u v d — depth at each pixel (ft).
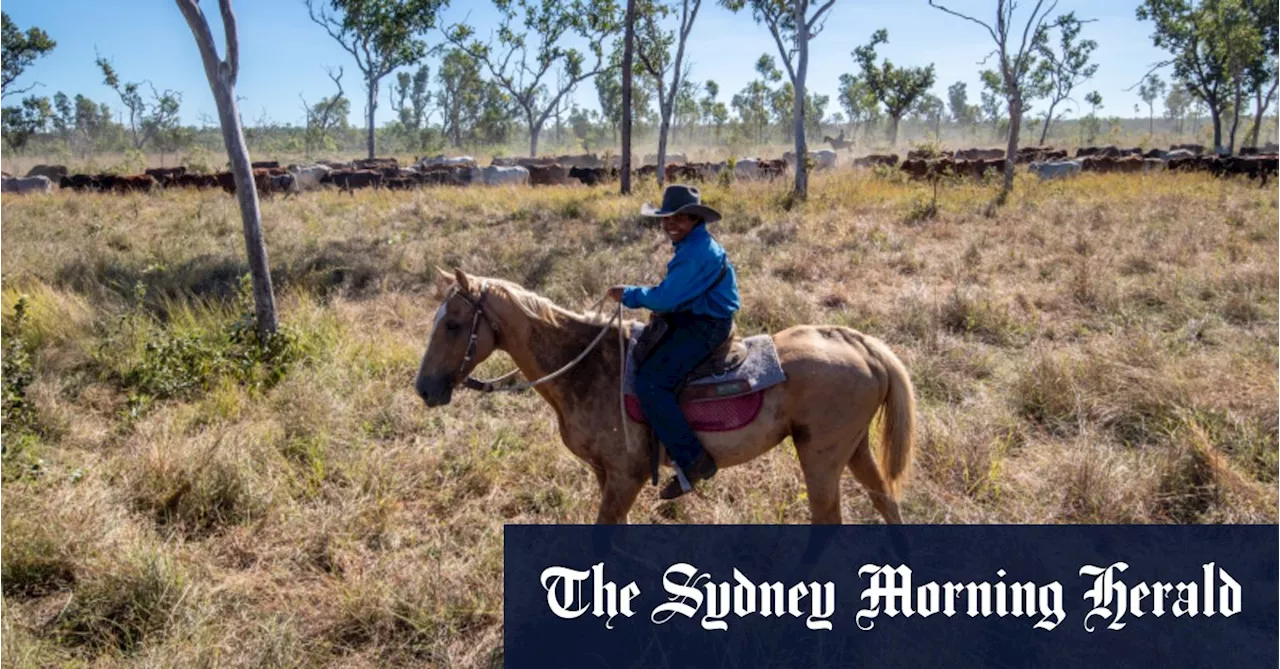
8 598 14.07
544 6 139.13
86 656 13.02
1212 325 27.73
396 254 41.81
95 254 42.11
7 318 28.43
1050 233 44.98
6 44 146.10
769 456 19.24
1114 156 112.68
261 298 26.50
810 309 30.48
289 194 79.41
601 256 39.88
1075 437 20.29
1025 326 28.94
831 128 342.85
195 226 54.54
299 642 13.17
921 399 22.85
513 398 23.08
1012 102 68.28
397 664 13.19
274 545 16.22
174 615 13.58
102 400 23.71
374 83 151.94
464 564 15.37
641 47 83.35
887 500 14.67
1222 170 77.25
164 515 17.12
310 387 22.81
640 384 13.05
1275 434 19.08
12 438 19.47
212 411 21.98
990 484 17.81
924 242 45.57
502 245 43.50
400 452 19.98
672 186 12.85
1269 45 133.90
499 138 223.71
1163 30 136.56
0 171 138.92
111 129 284.61
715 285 12.96
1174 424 20.01
